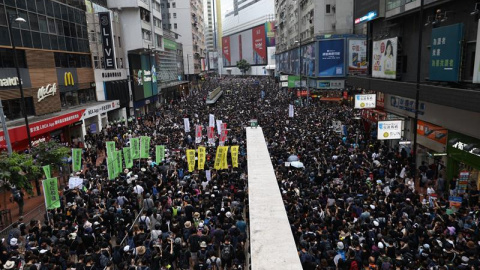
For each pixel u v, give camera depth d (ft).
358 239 35.27
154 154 81.76
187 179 58.65
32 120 93.66
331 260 34.14
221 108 165.89
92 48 139.23
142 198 56.24
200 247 38.70
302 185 55.88
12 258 36.45
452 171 63.57
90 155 94.53
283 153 73.92
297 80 214.69
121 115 162.20
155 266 36.45
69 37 120.98
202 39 485.56
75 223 48.06
